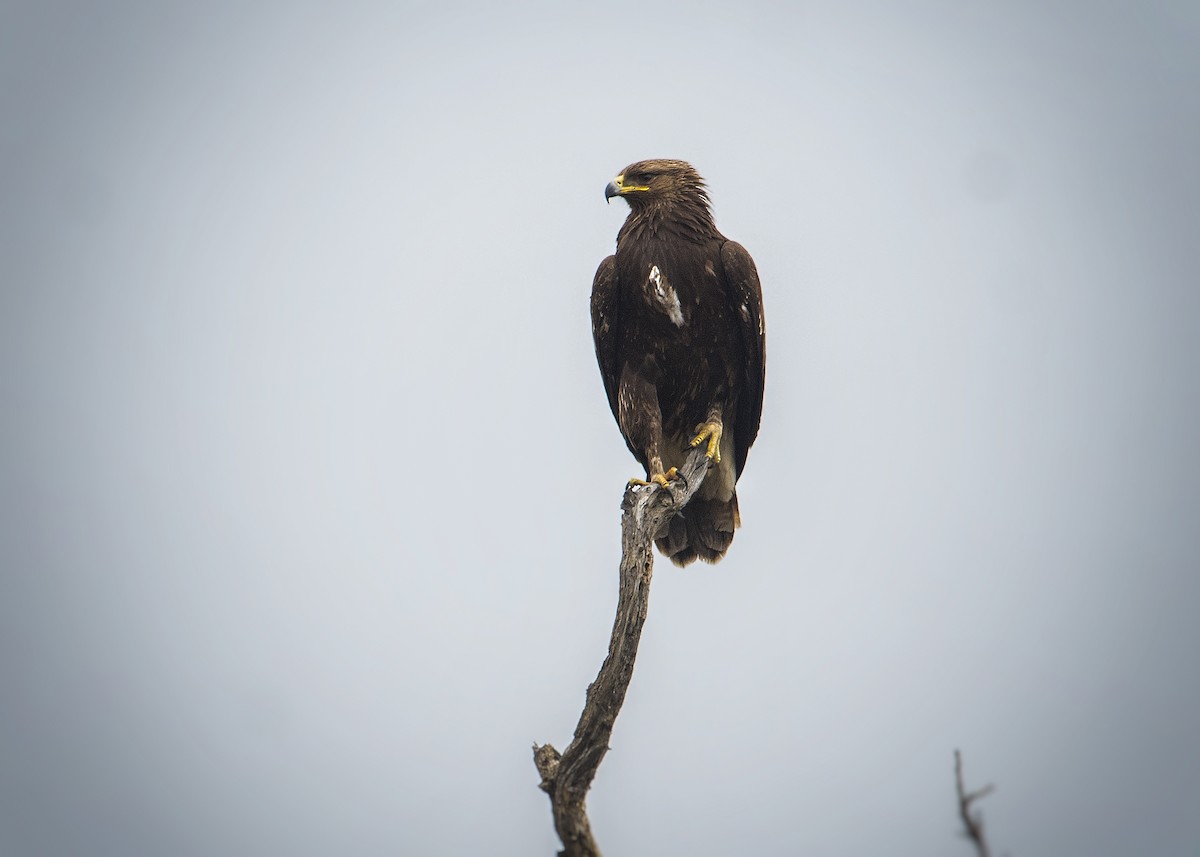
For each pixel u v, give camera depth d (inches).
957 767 234.1
